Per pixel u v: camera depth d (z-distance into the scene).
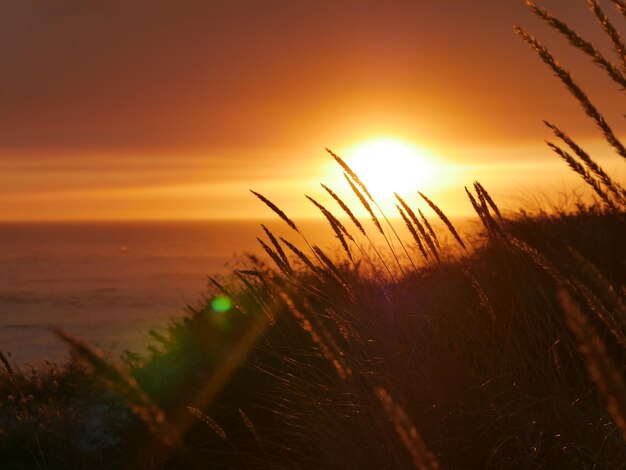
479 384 3.31
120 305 103.06
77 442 5.41
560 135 2.10
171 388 5.48
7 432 5.41
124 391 0.96
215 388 4.82
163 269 181.50
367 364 3.55
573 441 2.89
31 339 59.53
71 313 94.88
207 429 4.39
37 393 6.51
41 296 120.94
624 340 1.36
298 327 4.62
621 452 2.63
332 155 3.41
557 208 7.31
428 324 3.85
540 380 3.31
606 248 5.67
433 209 3.46
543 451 3.00
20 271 178.62
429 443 3.09
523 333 3.79
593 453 2.73
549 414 3.06
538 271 4.36
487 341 3.71
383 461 3.01
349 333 3.51
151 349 7.26
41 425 5.34
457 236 3.47
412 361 3.48
